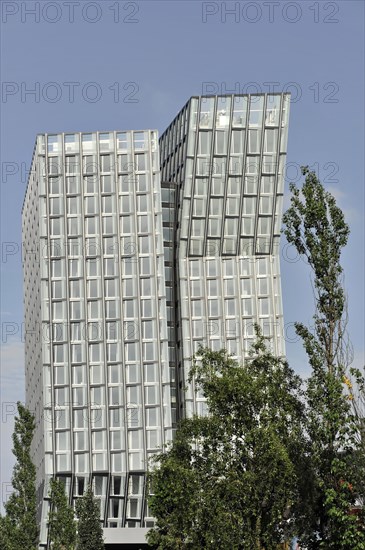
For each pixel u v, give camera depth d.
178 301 143.50
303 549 63.00
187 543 61.91
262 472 58.31
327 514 56.97
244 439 59.16
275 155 141.12
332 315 58.81
